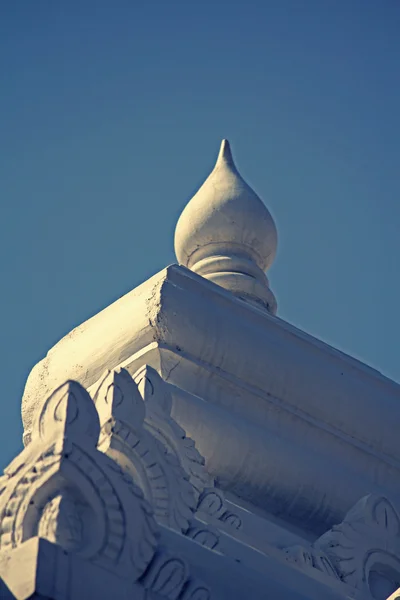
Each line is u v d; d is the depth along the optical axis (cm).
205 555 2134
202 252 3344
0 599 1872
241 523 2505
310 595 2342
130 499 2019
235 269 3278
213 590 2108
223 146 3456
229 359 2881
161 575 2027
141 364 2856
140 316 2873
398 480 3006
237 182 3384
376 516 2655
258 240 3347
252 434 2828
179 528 2255
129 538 2000
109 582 1961
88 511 1988
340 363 3028
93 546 1966
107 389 2267
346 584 2541
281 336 2978
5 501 2002
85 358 2973
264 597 2153
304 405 2945
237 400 2889
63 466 1986
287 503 2842
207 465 2781
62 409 2038
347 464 2969
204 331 2866
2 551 1919
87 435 2028
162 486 2253
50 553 1902
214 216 3328
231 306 2934
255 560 2316
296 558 2506
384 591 2606
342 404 2980
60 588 1889
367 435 2994
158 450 2273
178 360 2852
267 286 3319
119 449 2230
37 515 1983
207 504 2469
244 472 2803
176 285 2888
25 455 2034
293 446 2888
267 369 2912
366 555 2605
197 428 2772
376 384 3062
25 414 3095
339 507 2872
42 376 3053
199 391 2855
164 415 2472
